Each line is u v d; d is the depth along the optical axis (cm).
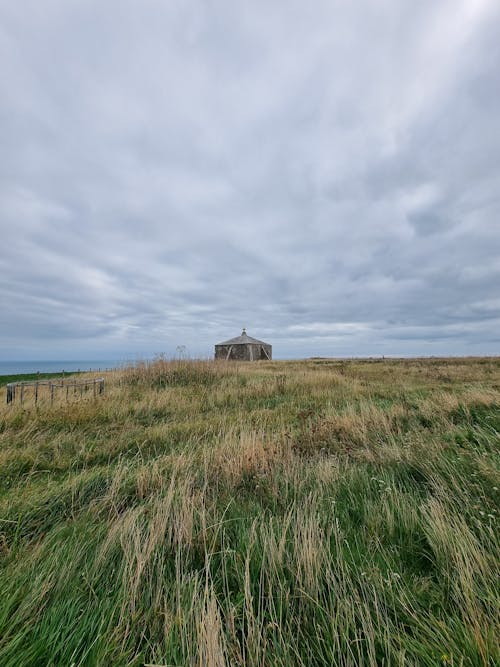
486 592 171
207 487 335
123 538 234
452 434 452
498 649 133
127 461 420
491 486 280
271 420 651
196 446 493
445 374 1522
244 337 4772
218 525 245
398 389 1027
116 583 189
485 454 337
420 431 500
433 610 170
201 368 1244
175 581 193
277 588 187
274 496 299
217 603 182
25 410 644
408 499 286
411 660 143
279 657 142
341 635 151
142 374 1145
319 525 245
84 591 185
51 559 211
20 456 436
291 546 223
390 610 170
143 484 338
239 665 141
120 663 146
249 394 966
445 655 131
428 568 208
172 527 255
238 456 390
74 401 730
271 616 165
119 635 154
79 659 149
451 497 276
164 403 788
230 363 1583
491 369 1806
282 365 2620
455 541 205
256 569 204
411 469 360
